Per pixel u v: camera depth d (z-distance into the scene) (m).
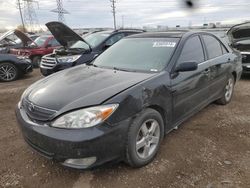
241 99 6.09
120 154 2.98
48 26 7.99
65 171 3.23
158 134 3.45
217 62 4.87
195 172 3.18
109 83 3.26
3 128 4.52
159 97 3.36
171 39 4.20
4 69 9.02
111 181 3.03
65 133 2.73
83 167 2.82
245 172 3.19
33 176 3.15
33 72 10.98
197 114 5.05
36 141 2.93
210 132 4.27
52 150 2.81
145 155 3.27
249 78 8.55
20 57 9.46
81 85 3.27
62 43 8.68
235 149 3.73
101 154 2.80
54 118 2.84
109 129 2.80
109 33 8.60
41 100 3.07
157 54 3.98
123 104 2.92
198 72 4.19
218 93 5.18
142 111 3.13
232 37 9.12
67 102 2.92
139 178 3.07
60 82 3.48
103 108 2.80
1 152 3.68
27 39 11.99
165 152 3.62
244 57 8.09
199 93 4.34
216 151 3.66
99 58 4.54
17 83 8.67
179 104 3.81
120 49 4.47
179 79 3.73
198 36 4.62
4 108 5.68
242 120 4.77
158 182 3.01
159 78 3.45
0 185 3.00
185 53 4.07
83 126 2.74
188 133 4.21
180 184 2.97
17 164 3.39
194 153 3.60
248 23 9.11
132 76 3.48
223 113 5.12
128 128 2.98
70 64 7.38
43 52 12.28
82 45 8.31
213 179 3.06
